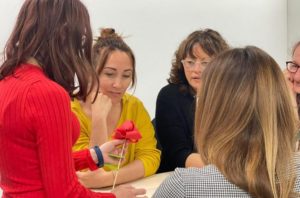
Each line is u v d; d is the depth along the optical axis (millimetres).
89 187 1630
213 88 948
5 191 1068
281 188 867
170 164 2002
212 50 1950
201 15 3193
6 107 981
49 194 978
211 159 920
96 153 1347
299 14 3434
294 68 1997
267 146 883
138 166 1762
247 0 3363
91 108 1766
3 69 1057
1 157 1028
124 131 1424
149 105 3102
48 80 1001
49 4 1039
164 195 915
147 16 3002
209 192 875
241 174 870
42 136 958
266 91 916
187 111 2020
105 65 1761
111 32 1892
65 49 1046
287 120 930
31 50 1044
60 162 971
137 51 3002
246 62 947
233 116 913
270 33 3496
